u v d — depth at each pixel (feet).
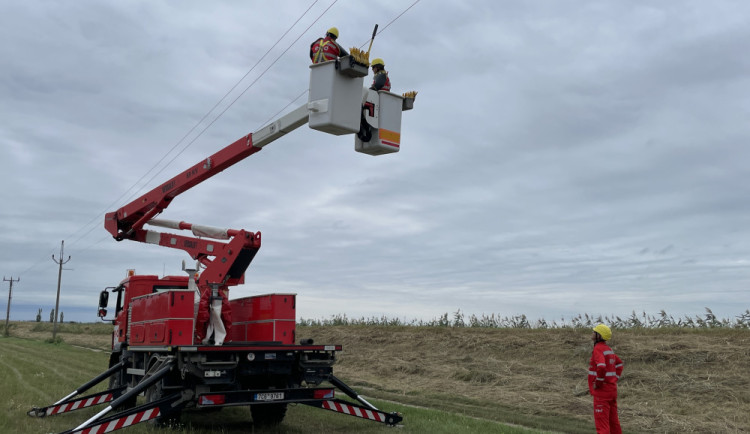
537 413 39.34
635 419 36.37
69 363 74.95
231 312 35.17
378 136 28.43
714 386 40.86
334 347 32.83
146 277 42.04
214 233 40.06
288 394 30.48
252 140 31.76
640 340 54.08
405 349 70.95
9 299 204.13
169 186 36.94
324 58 27.22
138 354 37.50
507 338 64.49
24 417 35.24
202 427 32.65
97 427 27.27
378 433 31.17
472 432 31.30
